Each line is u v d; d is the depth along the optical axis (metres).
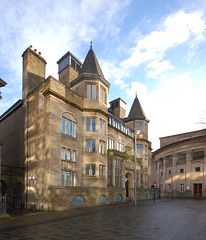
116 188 29.78
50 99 21.81
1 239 9.16
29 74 27.59
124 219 14.55
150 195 44.34
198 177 47.22
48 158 20.72
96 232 10.44
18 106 28.05
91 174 25.50
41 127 22.50
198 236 9.45
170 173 55.75
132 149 42.22
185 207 23.88
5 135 30.66
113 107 49.47
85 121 26.52
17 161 26.47
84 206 23.05
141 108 46.97
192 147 49.34
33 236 9.68
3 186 23.09
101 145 27.34
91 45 31.09
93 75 27.39
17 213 18.80
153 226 11.97
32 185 22.59
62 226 12.03
